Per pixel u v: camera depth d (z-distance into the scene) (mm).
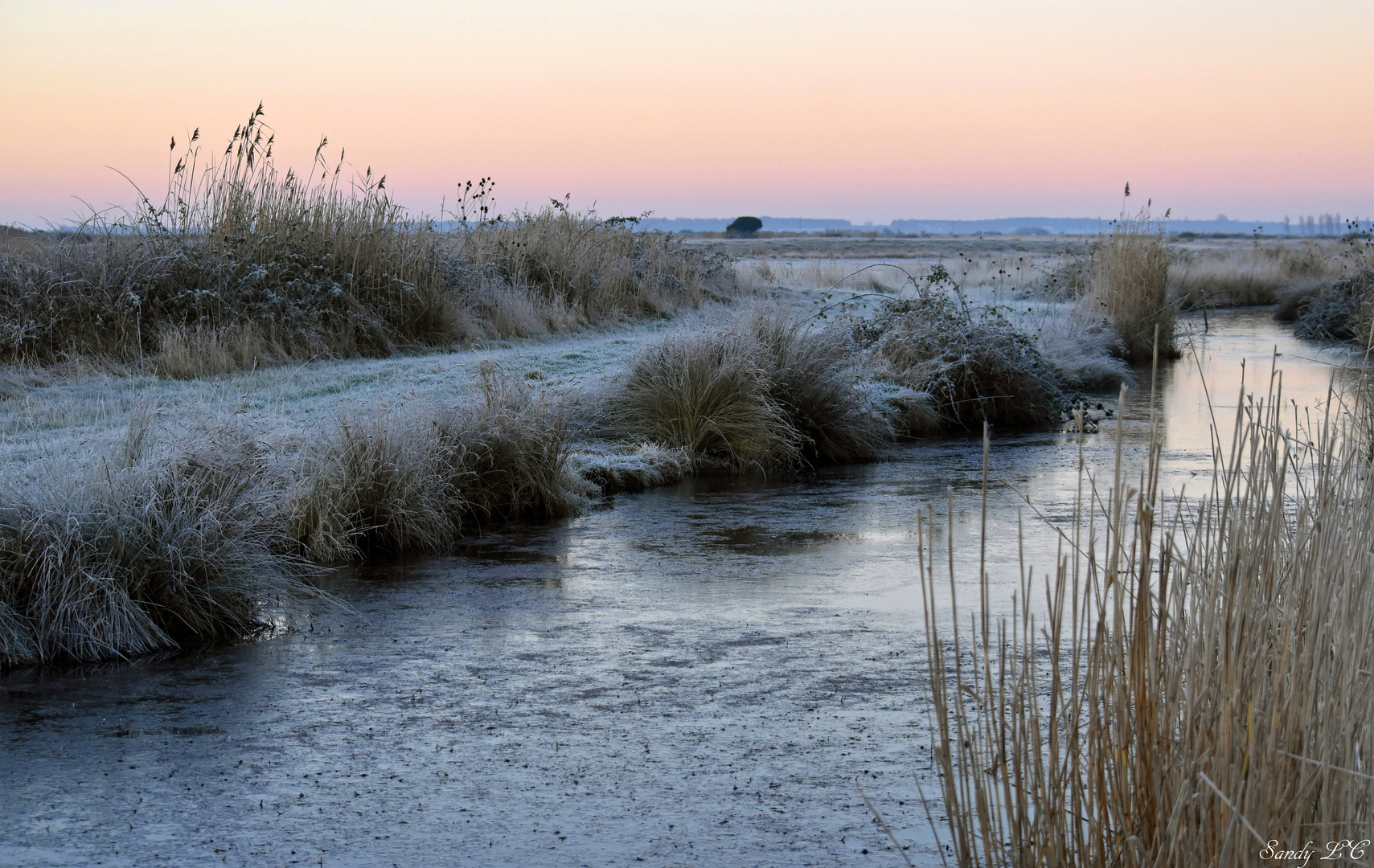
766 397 12297
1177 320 25219
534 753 4598
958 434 14445
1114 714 2889
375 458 8398
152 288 13633
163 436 7719
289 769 4438
